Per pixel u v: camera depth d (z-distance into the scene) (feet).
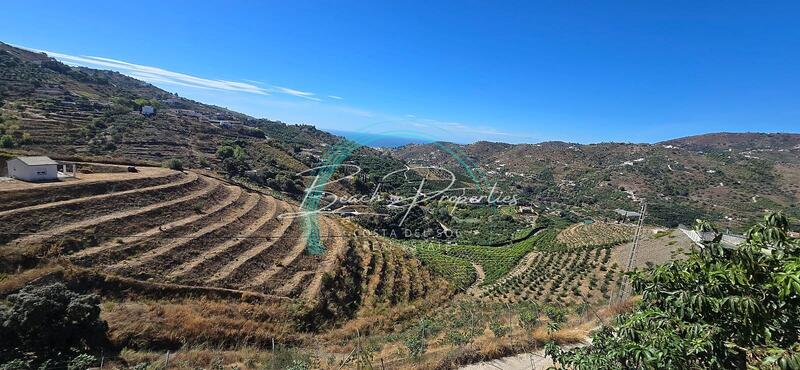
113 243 105.40
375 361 47.80
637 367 16.85
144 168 173.88
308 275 125.90
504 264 247.09
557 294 163.94
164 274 101.45
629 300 64.08
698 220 17.95
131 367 62.34
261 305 103.30
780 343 15.19
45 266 87.20
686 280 16.76
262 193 204.54
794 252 15.19
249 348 80.33
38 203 109.29
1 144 193.88
